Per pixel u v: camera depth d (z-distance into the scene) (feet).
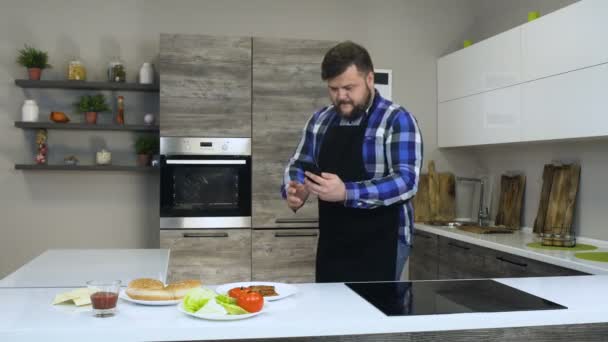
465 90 14.39
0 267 14.16
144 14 14.62
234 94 13.38
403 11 15.93
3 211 14.17
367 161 7.59
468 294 6.14
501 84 12.75
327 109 8.33
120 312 5.27
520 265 10.56
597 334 5.78
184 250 13.23
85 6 14.42
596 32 9.85
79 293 5.71
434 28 16.08
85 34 14.40
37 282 7.42
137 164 14.60
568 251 10.34
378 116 7.55
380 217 7.46
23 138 14.20
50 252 10.37
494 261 11.37
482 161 15.98
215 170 13.35
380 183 6.89
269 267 13.51
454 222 15.10
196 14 14.83
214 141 13.29
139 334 4.75
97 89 14.46
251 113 13.47
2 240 14.19
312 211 13.64
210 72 13.29
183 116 13.19
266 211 13.51
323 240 7.81
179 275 13.20
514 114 12.27
